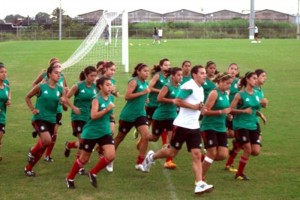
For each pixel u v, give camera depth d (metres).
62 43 55.78
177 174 9.00
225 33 71.88
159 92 9.52
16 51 43.12
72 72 25.92
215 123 8.20
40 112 8.79
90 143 7.97
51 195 7.79
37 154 8.77
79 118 9.40
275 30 72.94
